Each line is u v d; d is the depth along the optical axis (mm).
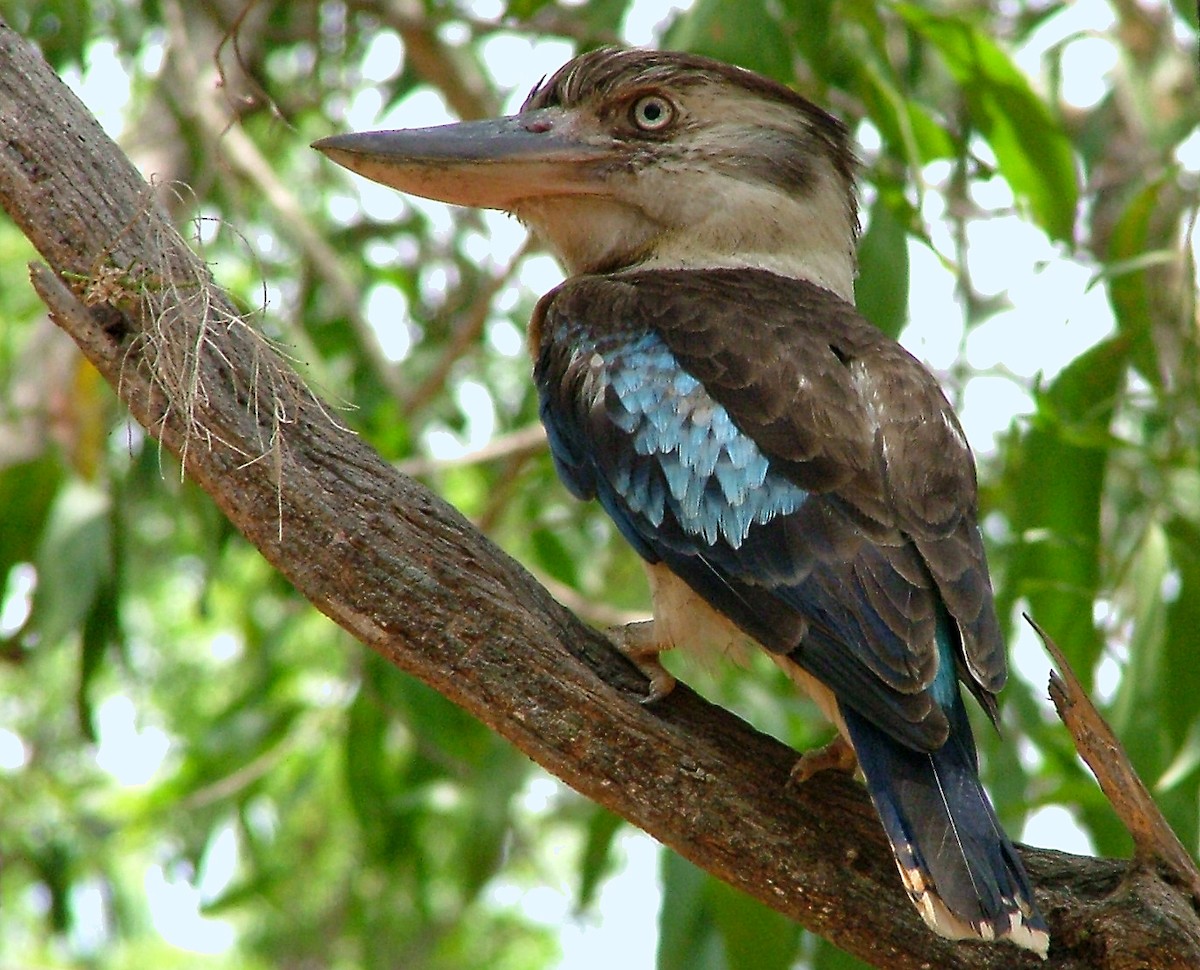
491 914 17938
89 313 6887
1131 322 10469
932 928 6121
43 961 17359
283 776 14891
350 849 16188
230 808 13969
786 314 7762
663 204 8609
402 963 16797
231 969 17328
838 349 7562
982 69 10672
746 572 6945
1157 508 10430
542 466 13125
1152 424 11625
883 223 10086
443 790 13156
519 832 16609
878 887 6562
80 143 7078
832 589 6695
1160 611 10133
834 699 6762
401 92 14664
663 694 6965
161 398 6844
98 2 13445
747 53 10039
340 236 15578
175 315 6816
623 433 7555
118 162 7129
